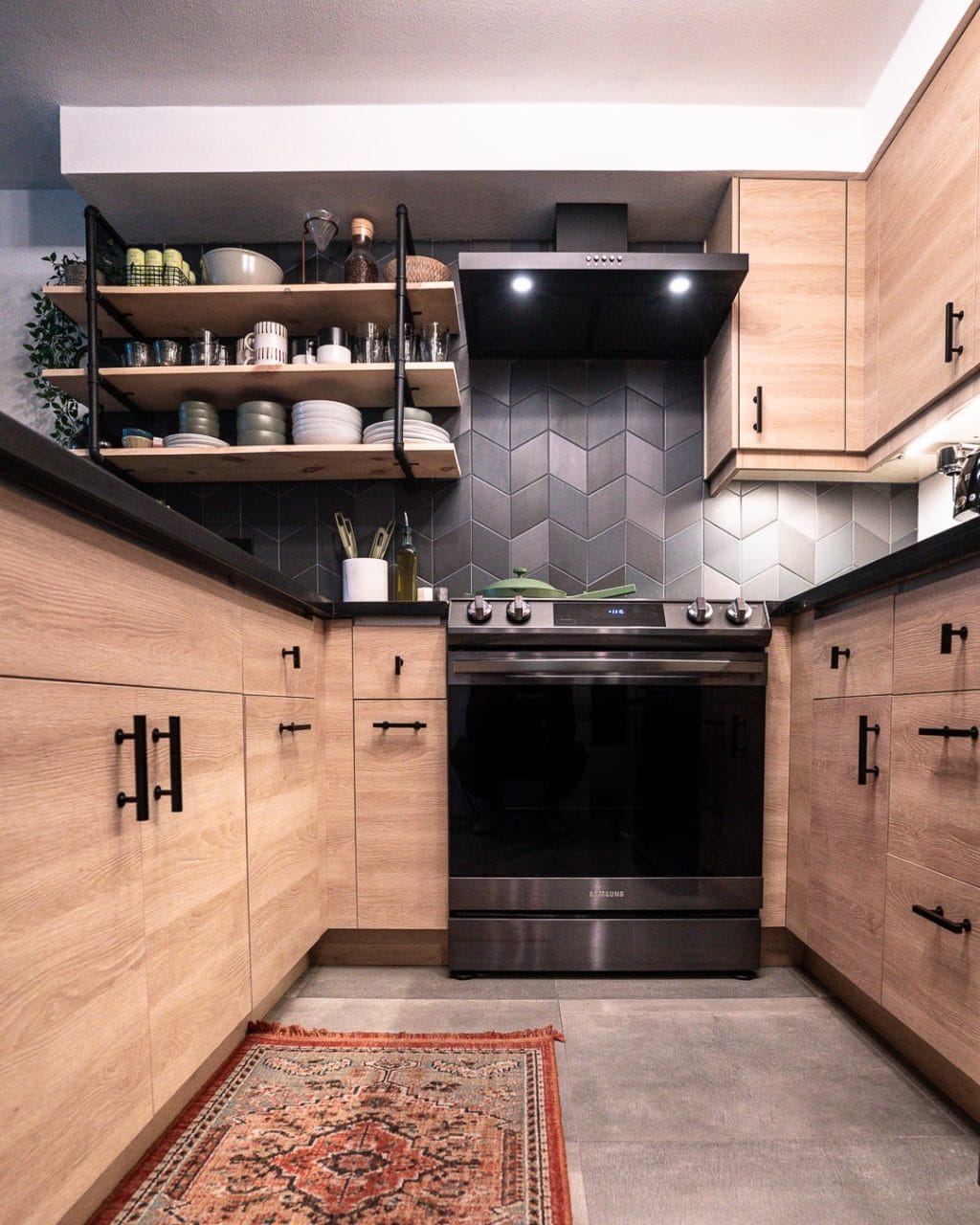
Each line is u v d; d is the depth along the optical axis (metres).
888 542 2.13
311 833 1.57
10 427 0.58
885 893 1.24
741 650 1.67
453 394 2.07
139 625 0.88
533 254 1.71
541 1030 1.33
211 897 1.08
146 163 1.88
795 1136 1.03
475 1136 1.01
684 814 1.63
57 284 2.14
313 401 1.93
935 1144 1.01
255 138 1.89
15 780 0.65
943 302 1.56
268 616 1.33
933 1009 1.09
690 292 1.80
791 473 1.99
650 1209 0.88
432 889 1.65
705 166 1.88
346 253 2.18
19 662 0.66
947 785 1.06
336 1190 0.90
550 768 1.63
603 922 1.62
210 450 1.88
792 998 1.50
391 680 1.67
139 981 0.86
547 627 1.62
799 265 1.91
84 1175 0.74
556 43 1.70
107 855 0.80
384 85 1.83
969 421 1.61
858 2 1.59
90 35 1.67
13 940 0.64
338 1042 1.28
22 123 1.94
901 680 1.21
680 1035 1.33
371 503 2.17
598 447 2.16
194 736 1.03
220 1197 0.88
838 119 1.89
